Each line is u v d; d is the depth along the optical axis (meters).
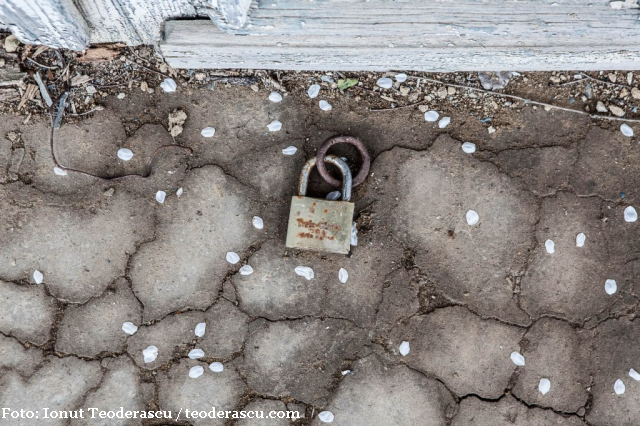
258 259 1.97
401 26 1.76
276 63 1.90
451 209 1.98
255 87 1.97
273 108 1.98
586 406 1.99
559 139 1.99
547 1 1.74
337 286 1.97
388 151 1.98
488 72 1.97
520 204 1.98
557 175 1.99
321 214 1.77
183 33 1.78
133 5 1.69
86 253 1.95
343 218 1.76
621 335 1.99
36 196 1.95
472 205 1.98
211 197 1.96
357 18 1.75
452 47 1.79
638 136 1.99
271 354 1.97
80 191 1.96
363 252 1.97
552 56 1.83
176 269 1.96
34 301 1.95
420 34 1.77
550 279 1.99
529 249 1.99
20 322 1.95
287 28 1.75
